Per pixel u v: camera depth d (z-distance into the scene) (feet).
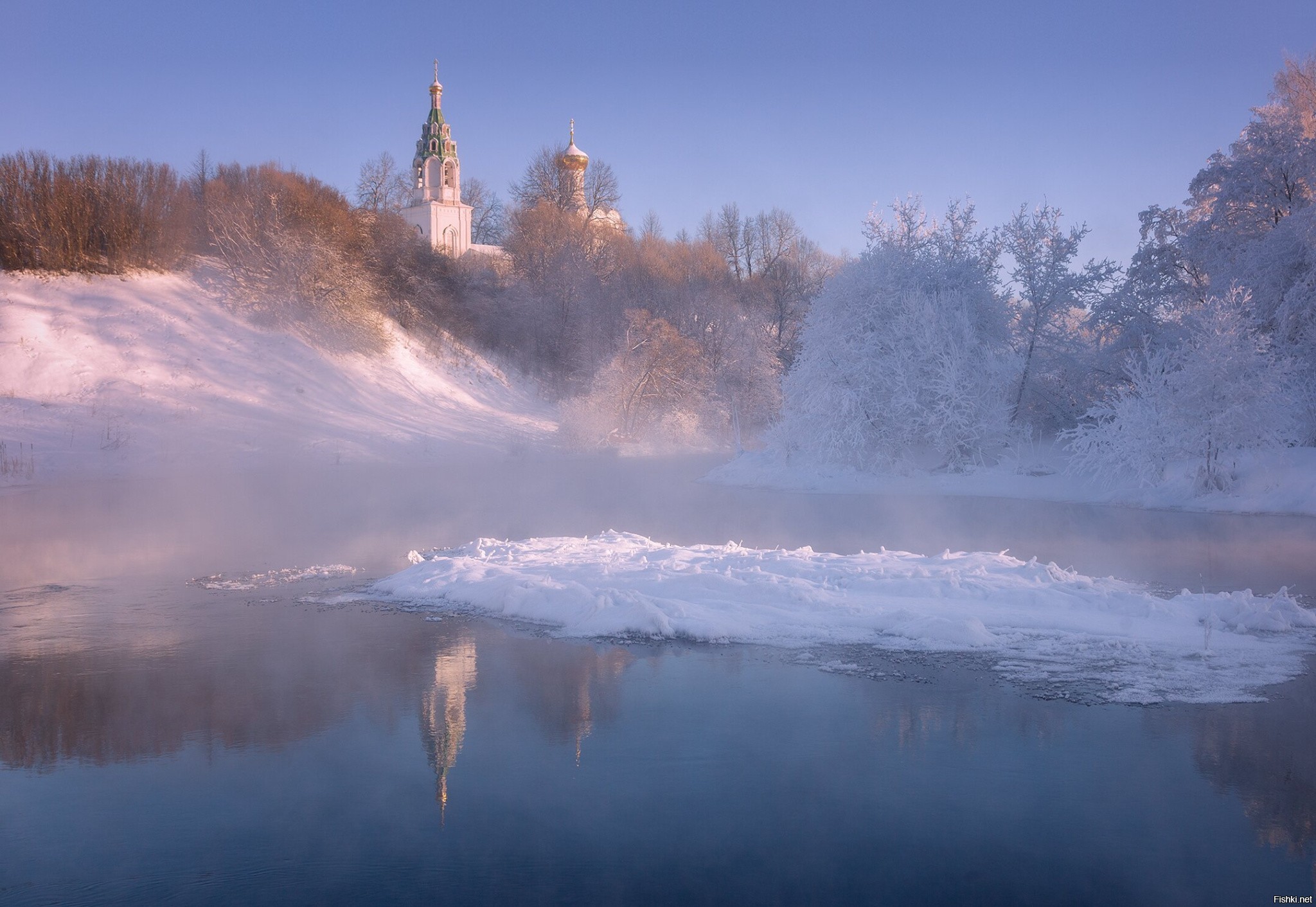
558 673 28.19
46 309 135.54
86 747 22.56
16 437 107.45
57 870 16.87
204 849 17.69
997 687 26.68
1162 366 83.25
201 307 149.18
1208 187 100.12
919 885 16.29
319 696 26.08
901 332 100.58
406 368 164.35
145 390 125.29
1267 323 88.38
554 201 244.22
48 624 34.42
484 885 16.38
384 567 46.26
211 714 24.68
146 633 33.09
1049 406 110.93
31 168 147.95
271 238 156.66
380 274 181.78
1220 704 25.20
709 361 187.11
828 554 43.39
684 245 226.17
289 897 15.97
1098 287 107.34
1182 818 18.70
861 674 27.94
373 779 20.67
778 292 213.66
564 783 20.48
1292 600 34.22
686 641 31.83
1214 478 77.51
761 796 19.75
